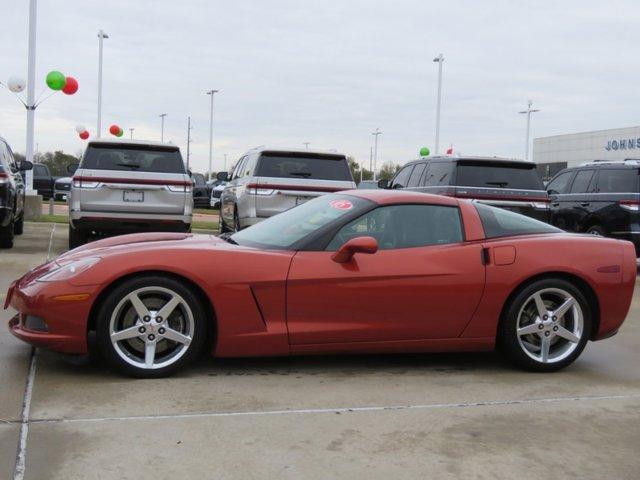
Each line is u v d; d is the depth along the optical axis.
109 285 4.21
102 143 9.62
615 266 4.98
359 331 4.56
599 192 11.22
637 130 46.03
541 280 4.84
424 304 4.64
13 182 10.08
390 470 3.18
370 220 4.75
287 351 4.51
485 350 4.90
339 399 4.14
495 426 3.78
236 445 3.38
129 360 4.27
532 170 9.62
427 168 10.48
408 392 4.34
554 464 3.31
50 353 4.81
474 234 4.87
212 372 4.56
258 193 9.88
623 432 3.75
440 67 31.70
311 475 3.10
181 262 4.29
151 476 3.02
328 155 10.23
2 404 3.79
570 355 4.93
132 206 9.44
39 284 4.23
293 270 4.45
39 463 3.09
